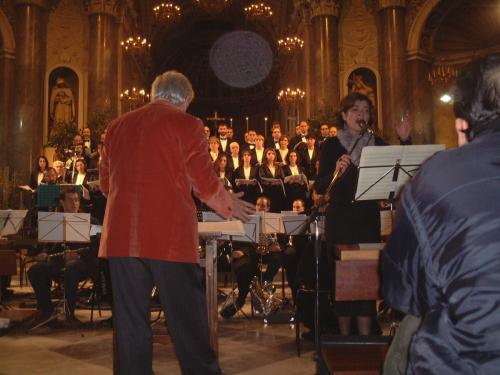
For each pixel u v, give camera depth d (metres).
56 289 8.67
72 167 13.05
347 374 2.75
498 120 1.59
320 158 4.78
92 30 17.58
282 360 4.95
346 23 17.81
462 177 1.53
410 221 1.62
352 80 17.52
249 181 11.00
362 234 4.56
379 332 5.11
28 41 16.12
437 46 17.62
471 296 1.45
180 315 3.10
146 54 25.66
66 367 4.79
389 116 16.45
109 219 3.13
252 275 7.55
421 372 1.55
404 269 1.67
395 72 16.50
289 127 22.00
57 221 7.08
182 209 3.11
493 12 16.58
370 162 3.95
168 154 3.11
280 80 27.95
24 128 15.87
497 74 1.59
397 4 16.67
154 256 3.00
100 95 17.38
